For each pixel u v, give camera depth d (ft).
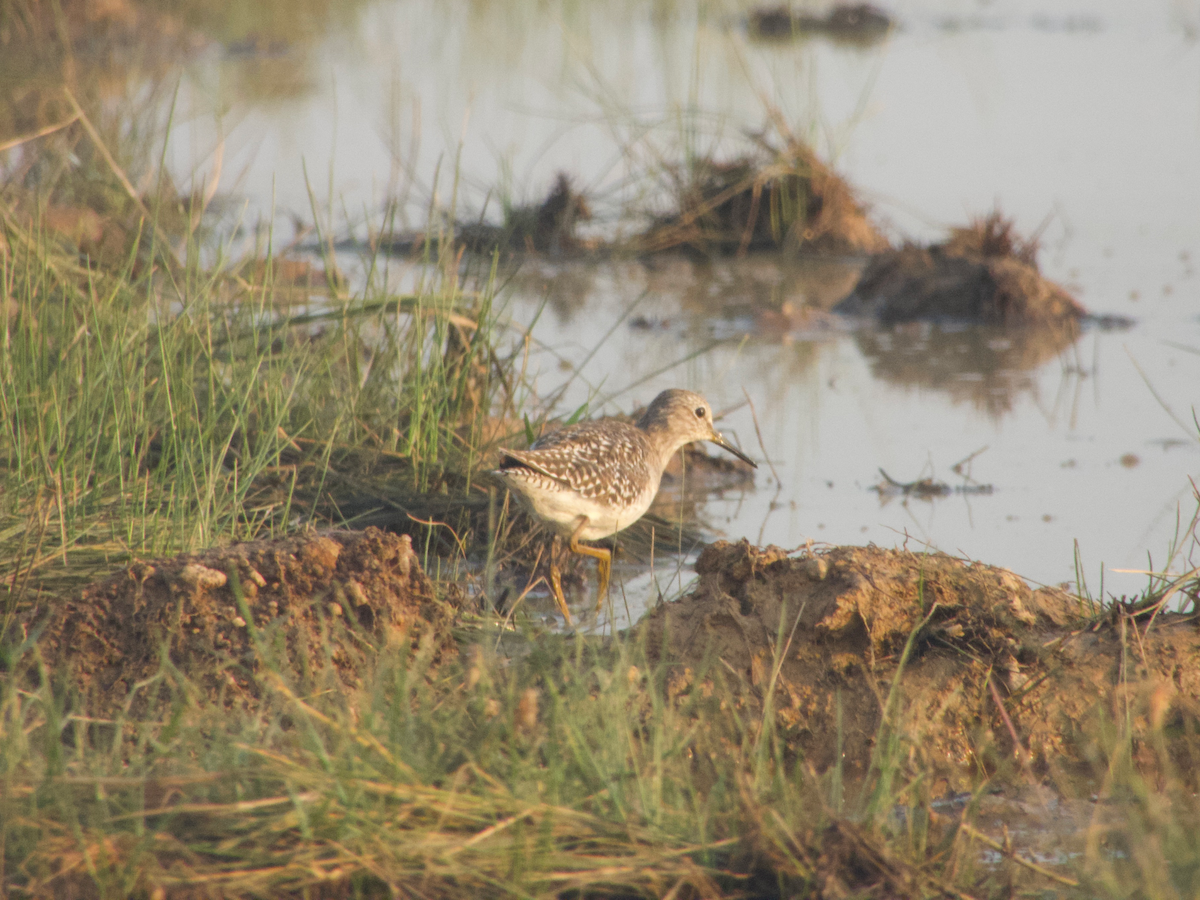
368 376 45.93
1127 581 34.94
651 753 24.23
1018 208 80.07
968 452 46.47
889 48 133.59
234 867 19.89
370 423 43.75
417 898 19.94
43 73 66.69
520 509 39.19
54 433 35.73
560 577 37.58
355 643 27.22
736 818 22.26
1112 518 39.65
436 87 110.63
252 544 28.35
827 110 101.96
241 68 116.16
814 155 79.71
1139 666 28.60
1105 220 77.92
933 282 65.41
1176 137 96.94
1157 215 78.79
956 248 67.10
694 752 26.30
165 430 38.19
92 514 33.60
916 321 64.90
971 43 135.95
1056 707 28.32
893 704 27.22
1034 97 110.32
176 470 35.19
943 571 29.94
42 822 19.85
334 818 20.53
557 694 23.68
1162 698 25.77
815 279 73.36
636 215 81.00
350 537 28.58
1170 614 30.42
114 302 42.47
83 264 48.85
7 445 35.35
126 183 49.62
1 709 21.98
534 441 39.42
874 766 25.36
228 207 76.38
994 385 54.49
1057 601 30.94
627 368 56.75
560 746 22.86
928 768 25.22
